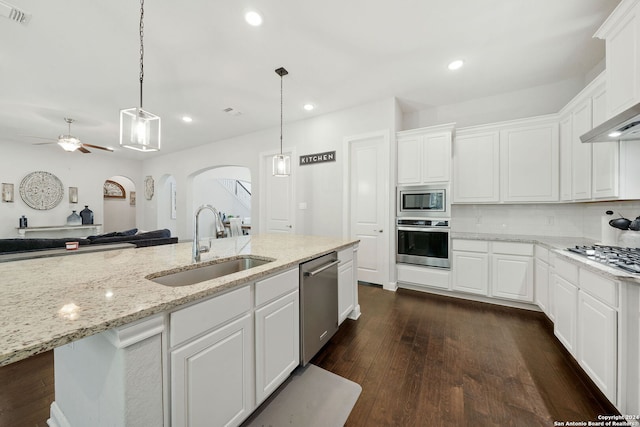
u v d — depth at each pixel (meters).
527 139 2.88
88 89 3.14
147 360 0.88
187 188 6.46
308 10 1.92
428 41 2.29
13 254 2.38
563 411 1.42
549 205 3.04
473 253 3.01
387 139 3.46
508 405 1.46
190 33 2.16
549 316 2.36
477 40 2.29
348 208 3.80
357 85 3.09
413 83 3.04
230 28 2.10
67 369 1.19
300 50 2.41
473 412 1.42
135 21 2.01
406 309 2.85
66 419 1.22
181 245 2.28
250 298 1.31
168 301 0.92
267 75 2.85
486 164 3.10
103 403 0.93
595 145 2.15
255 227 4.95
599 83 1.99
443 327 2.42
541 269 2.54
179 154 6.54
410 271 3.38
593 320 1.53
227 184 8.91
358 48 2.39
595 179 2.15
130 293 1.00
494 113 3.36
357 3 1.87
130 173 7.52
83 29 2.09
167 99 3.46
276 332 1.48
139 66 2.65
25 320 0.75
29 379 1.70
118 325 0.78
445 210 3.14
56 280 1.17
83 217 6.44
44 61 2.54
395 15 1.99
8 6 1.79
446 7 1.91
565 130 2.63
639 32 1.48
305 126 4.20
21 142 5.68
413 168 3.34
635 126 1.54
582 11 1.94
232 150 5.33
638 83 1.49
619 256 1.65
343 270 2.37
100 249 2.81
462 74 2.85
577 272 1.72
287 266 1.56
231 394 1.19
